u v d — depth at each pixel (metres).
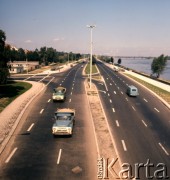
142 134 29.09
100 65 165.62
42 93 53.50
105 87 64.75
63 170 20.09
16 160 21.81
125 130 30.33
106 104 44.22
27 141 26.20
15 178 18.84
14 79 79.31
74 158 22.22
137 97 52.16
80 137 27.33
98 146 24.75
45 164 21.09
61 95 44.62
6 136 27.19
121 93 56.44
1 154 22.97
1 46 48.53
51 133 28.66
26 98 46.47
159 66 114.88
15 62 132.00
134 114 38.12
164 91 60.31
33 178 18.86
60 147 24.67
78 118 34.44
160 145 25.86
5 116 34.28
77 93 54.22
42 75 92.69
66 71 110.81
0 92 52.00
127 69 136.25
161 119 35.84
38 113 37.00
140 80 83.88
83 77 87.12
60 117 29.05
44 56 187.12
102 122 32.94
